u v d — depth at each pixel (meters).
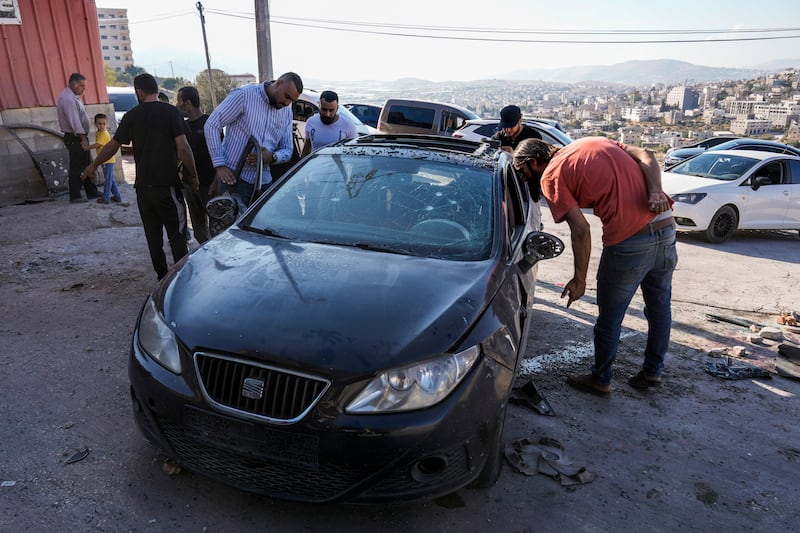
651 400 3.93
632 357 4.66
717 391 4.13
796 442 3.51
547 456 3.09
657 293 3.82
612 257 3.59
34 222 7.25
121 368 3.75
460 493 2.77
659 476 3.07
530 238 3.31
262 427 2.18
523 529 2.57
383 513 2.59
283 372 2.18
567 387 4.02
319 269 2.71
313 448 2.16
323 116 6.31
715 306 6.19
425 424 2.18
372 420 2.14
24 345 3.99
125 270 5.75
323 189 3.47
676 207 9.58
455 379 2.29
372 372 2.16
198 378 2.27
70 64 9.41
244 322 2.33
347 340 2.23
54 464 2.76
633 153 3.68
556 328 5.13
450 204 3.31
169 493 2.62
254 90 4.98
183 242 5.14
